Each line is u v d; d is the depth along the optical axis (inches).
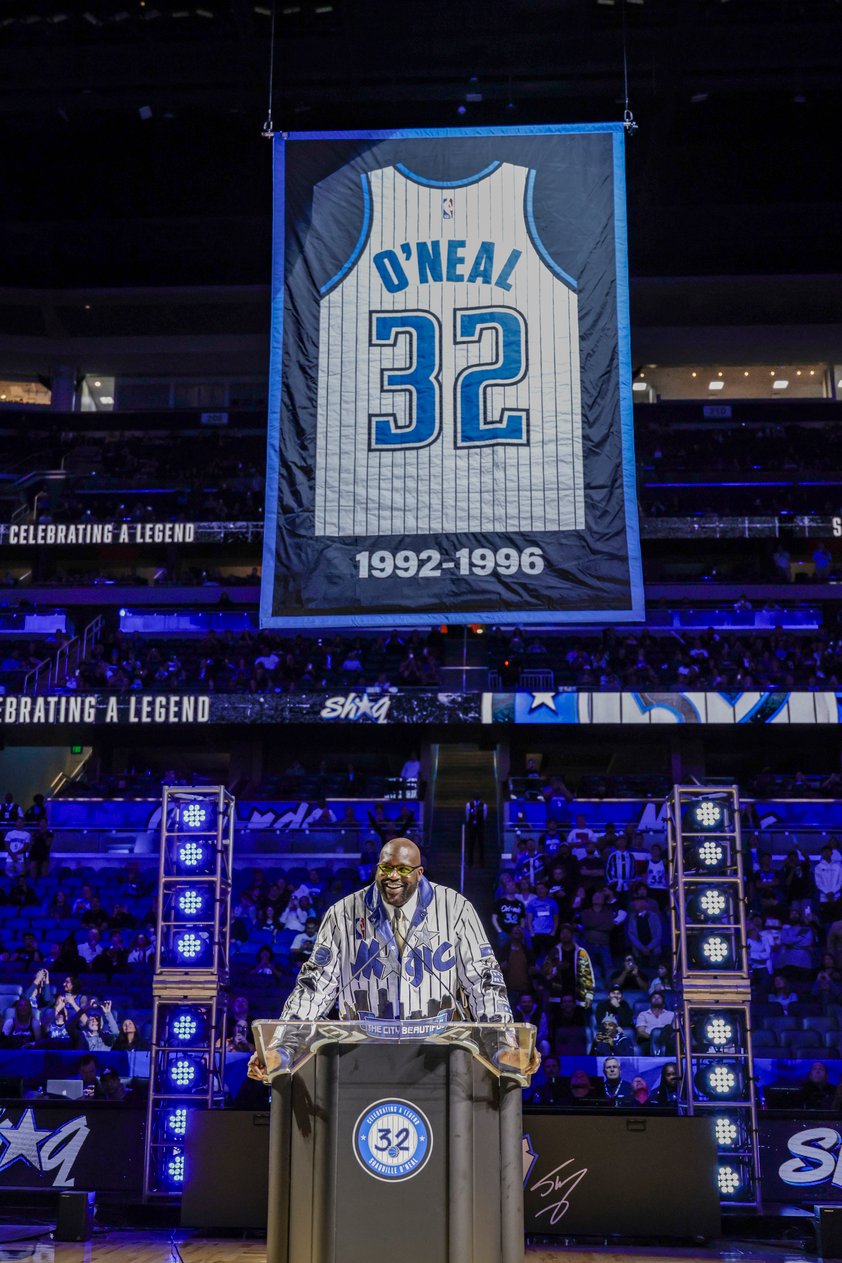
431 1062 122.8
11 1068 557.3
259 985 655.1
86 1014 576.4
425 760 1011.3
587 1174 357.7
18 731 1061.8
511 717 940.6
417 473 428.1
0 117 1129.4
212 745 1082.1
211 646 1082.1
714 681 978.7
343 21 976.3
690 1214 353.4
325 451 432.5
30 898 816.9
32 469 1346.0
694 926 403.5
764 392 1441.9
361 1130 121.2
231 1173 358.6
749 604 1123.3
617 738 1023.6
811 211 1227.2
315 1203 119.8
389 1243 118.5
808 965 681.0
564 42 991.6
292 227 455.5
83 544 1185.4
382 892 157.2
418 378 437.1
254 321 1366.9
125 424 1375.5
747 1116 391.5
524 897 705.0
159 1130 397.1
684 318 1347.2
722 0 956.0
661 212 1238.9
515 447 428.1
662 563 1243.8
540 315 440.1
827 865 773.9
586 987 593.6
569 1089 498.9
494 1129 123.3
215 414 1373.0
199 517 1240.2
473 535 421.1
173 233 1282.0
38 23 996.6
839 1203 385.4
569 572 415.5
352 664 1042.7
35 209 1256.2
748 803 891.4
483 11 962.7
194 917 414.9
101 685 1008.9
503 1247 120.4
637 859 772.0
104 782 1002.1
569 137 458.9
